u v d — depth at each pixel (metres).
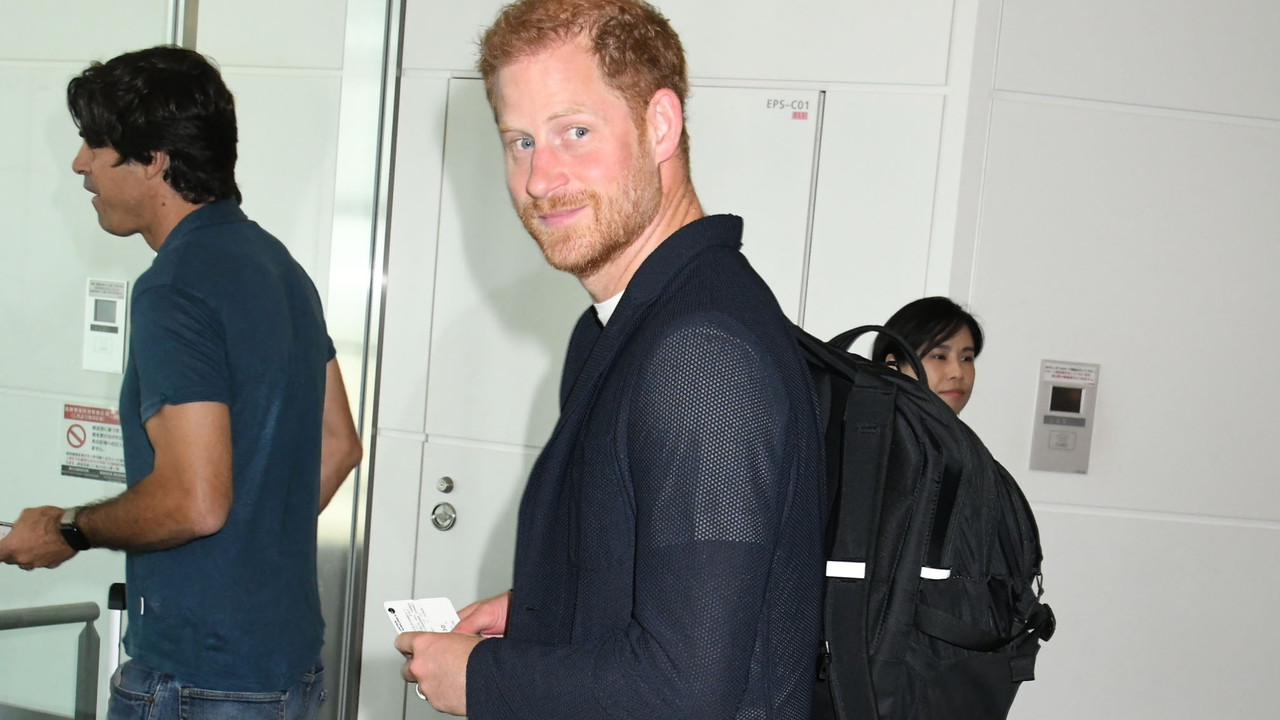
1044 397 2.43
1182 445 2.45
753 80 2.44
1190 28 2.37
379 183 2.59
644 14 0.93
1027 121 2.38
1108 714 2.49
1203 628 2.46
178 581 1.42
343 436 1.80
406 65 2.60
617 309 0.93
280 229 2.24
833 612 1.07
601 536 0.88
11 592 1.40
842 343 1.34
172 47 1.43
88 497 1.51
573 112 0.90
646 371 0.83
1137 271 2.42
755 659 0.86
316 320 1.65
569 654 0.86
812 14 2.40
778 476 0.82
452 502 2.63
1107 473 2.46
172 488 1.32
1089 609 2.47
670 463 0.80
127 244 1.54
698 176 2.48
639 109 0.92
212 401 1.35
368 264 2.59
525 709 0.87
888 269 2.42
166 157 1.42
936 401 1.20
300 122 2.26
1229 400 2.44
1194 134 2.39
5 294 1.33
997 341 2.42
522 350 2.60
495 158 2.58
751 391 0.81
